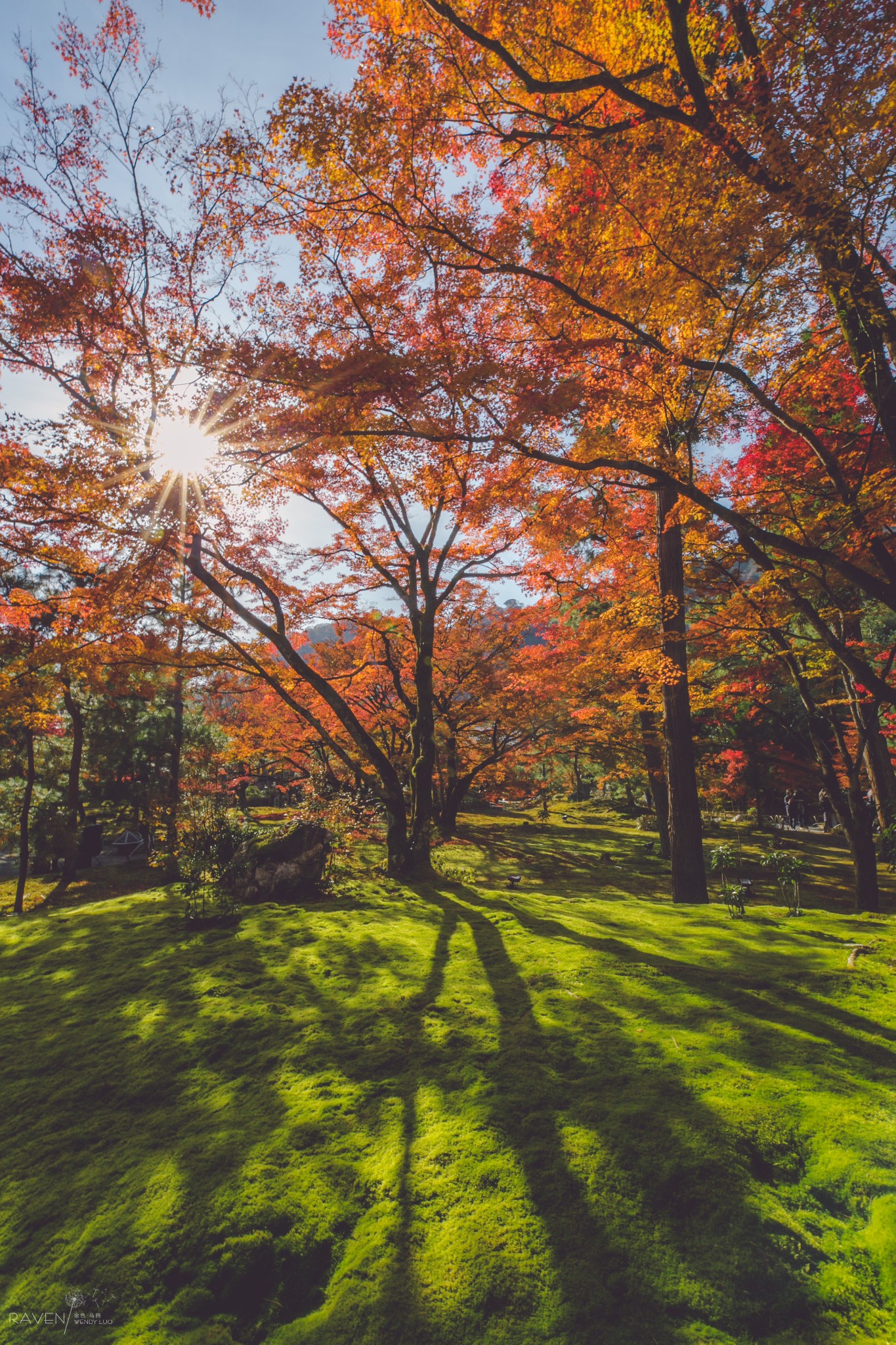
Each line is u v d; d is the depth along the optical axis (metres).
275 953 6.29
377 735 20.23
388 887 9.44
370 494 10.08
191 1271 2.59
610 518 8.57
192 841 10.08
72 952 7.02
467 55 4.29
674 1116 3.17
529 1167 2.92
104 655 8.96
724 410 6.64
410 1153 3.13
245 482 7.38
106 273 5.89
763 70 3.62
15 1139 3.66
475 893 9.20
